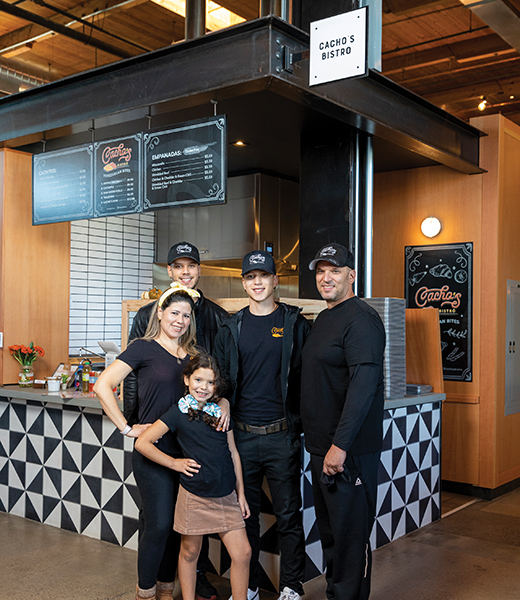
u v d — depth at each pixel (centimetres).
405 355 430
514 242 545
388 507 399
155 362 283
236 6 523
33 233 484
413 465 423
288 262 616
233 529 273
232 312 348
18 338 473
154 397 281
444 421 534
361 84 384
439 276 545
